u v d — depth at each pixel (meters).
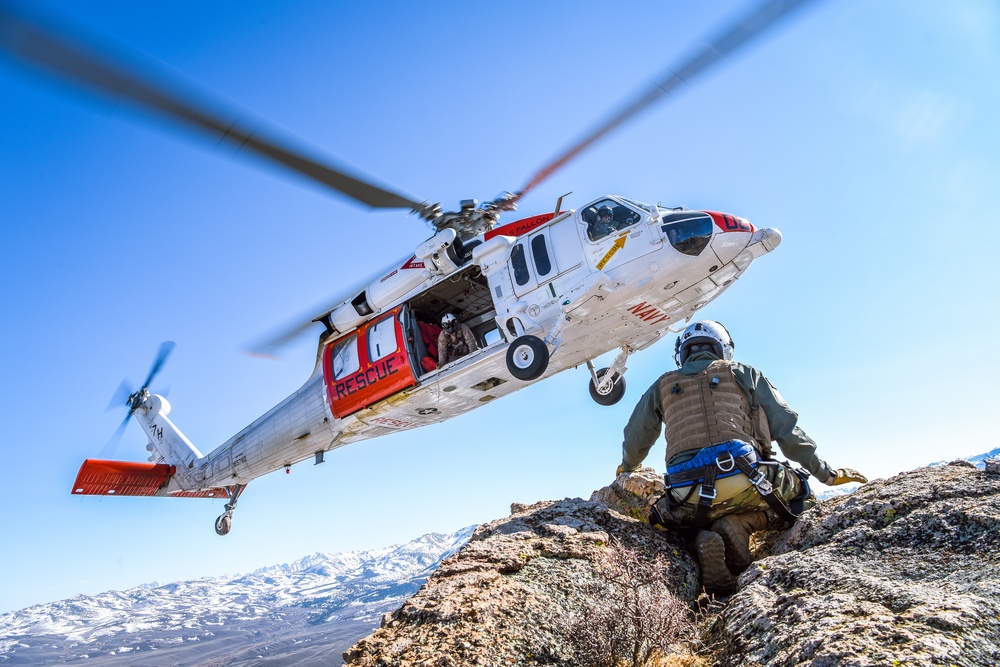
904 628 2.18
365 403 12.45
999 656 1.99
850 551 3.18
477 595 3.41
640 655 3.03
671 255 9.82
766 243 10.11
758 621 2.77
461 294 12.43
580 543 4.05
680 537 4.61
